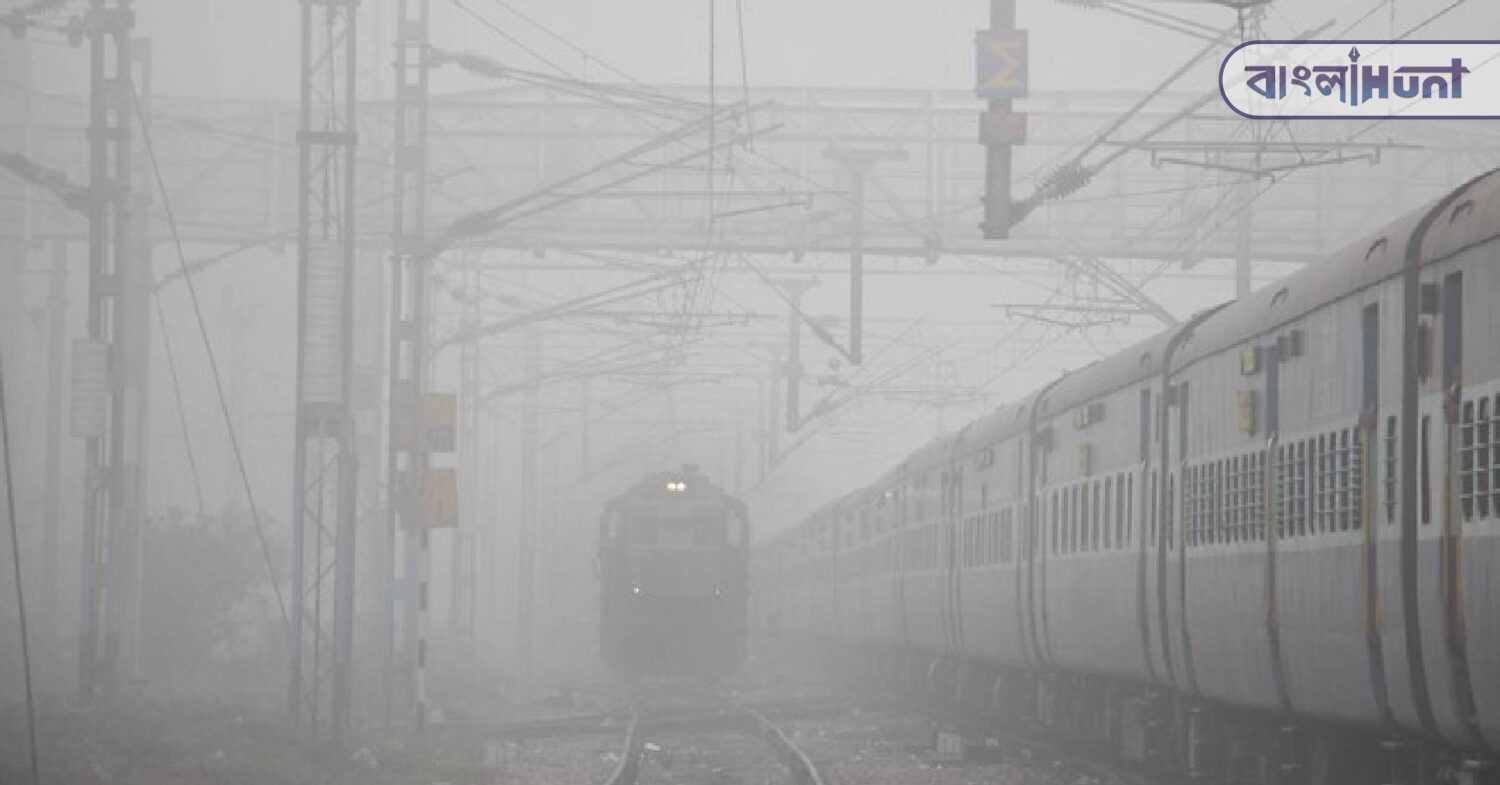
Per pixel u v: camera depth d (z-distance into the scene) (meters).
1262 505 54.47
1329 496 48.12
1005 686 101.94
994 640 100.00
